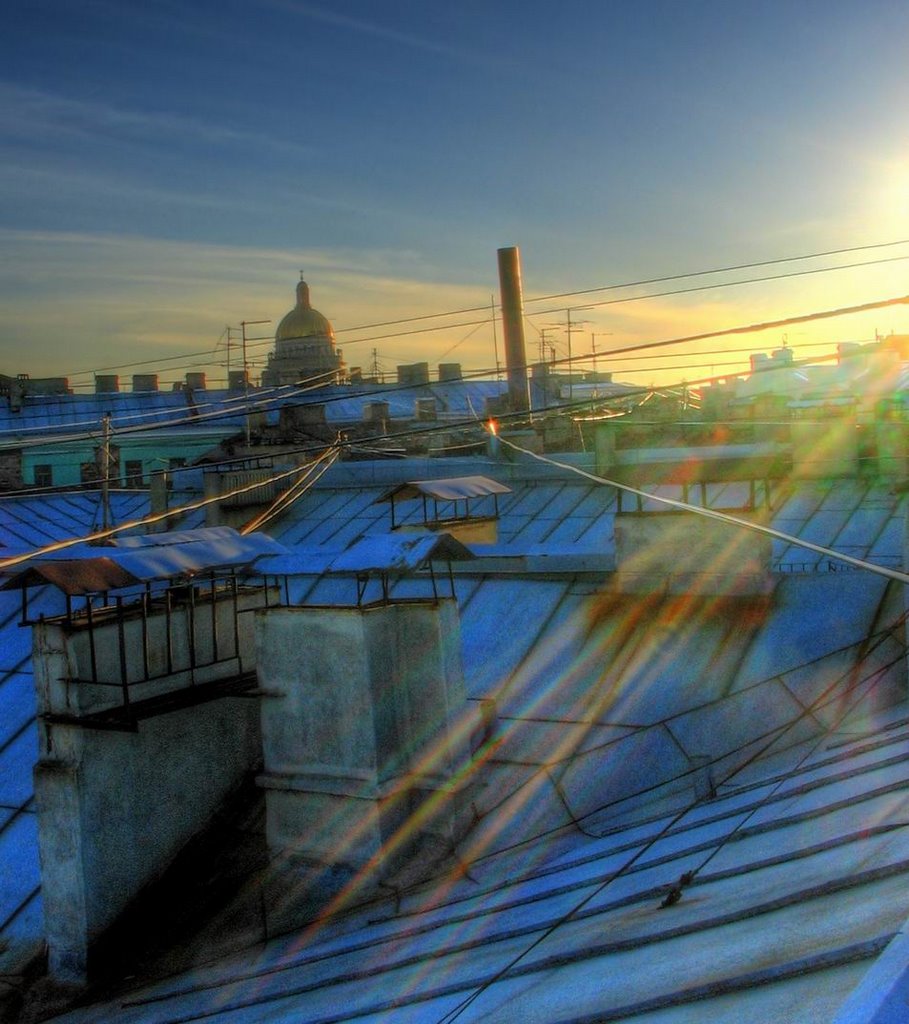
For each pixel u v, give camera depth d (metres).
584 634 13.02
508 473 23.08
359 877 9.91
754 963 5.49
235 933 10.06
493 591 14.51
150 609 10.95
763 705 11.06
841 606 12.26
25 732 13.48
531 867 9.69
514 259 34.34
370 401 63.50
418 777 10.24
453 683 10.38
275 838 10.35
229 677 11.43
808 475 18.64
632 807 10.30
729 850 8.06
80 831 9.98
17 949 10.53
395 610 10.34
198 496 29.64
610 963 6.62
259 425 46.72
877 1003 3.28
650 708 11.51
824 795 8.40
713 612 12.74
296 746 10.27
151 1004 9.43
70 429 56.44
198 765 11.08
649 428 32.66
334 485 25.42
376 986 8.18
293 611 10.23
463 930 8.62
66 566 10.27
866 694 10.75
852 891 6.04
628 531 13.40
